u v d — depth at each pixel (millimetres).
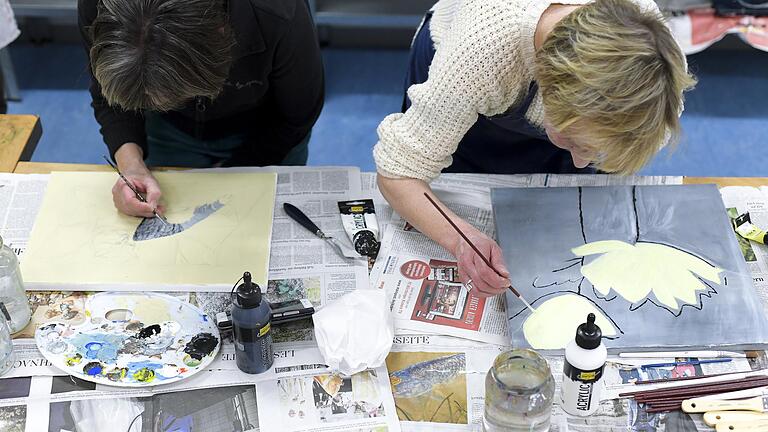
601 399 1190
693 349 1245
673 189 1491
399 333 1288
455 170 1738
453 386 1213
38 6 2930
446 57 1279
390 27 3408
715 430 1156
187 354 1237
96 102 1624
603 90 1000
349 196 1535
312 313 1302
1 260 1215
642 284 1323
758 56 3361
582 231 1413
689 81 1046
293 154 1889
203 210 1485
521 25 1208
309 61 1614
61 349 1238
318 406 1180
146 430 1150
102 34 1150
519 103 1399
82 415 1162
